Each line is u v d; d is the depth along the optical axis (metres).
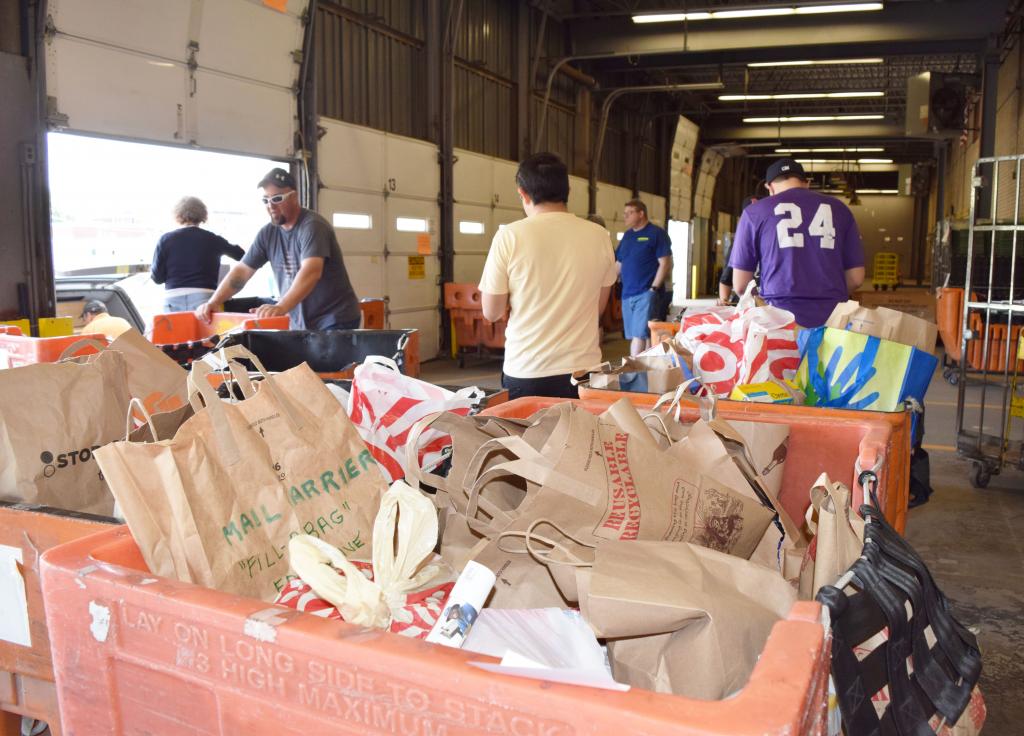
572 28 14.55
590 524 1.13
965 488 5.03
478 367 10.55
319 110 9.05
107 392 1.58
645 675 0.94
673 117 23.19
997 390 8.84
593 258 3.29
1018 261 9.03
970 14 12.91
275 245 4.39
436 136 11.15
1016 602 3.32
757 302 2.69
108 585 0.86
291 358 3.29
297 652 0.74
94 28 5.79
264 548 1.12
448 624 0.89
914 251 43.59
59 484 1.48
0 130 5.31
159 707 0.84
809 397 2.35
